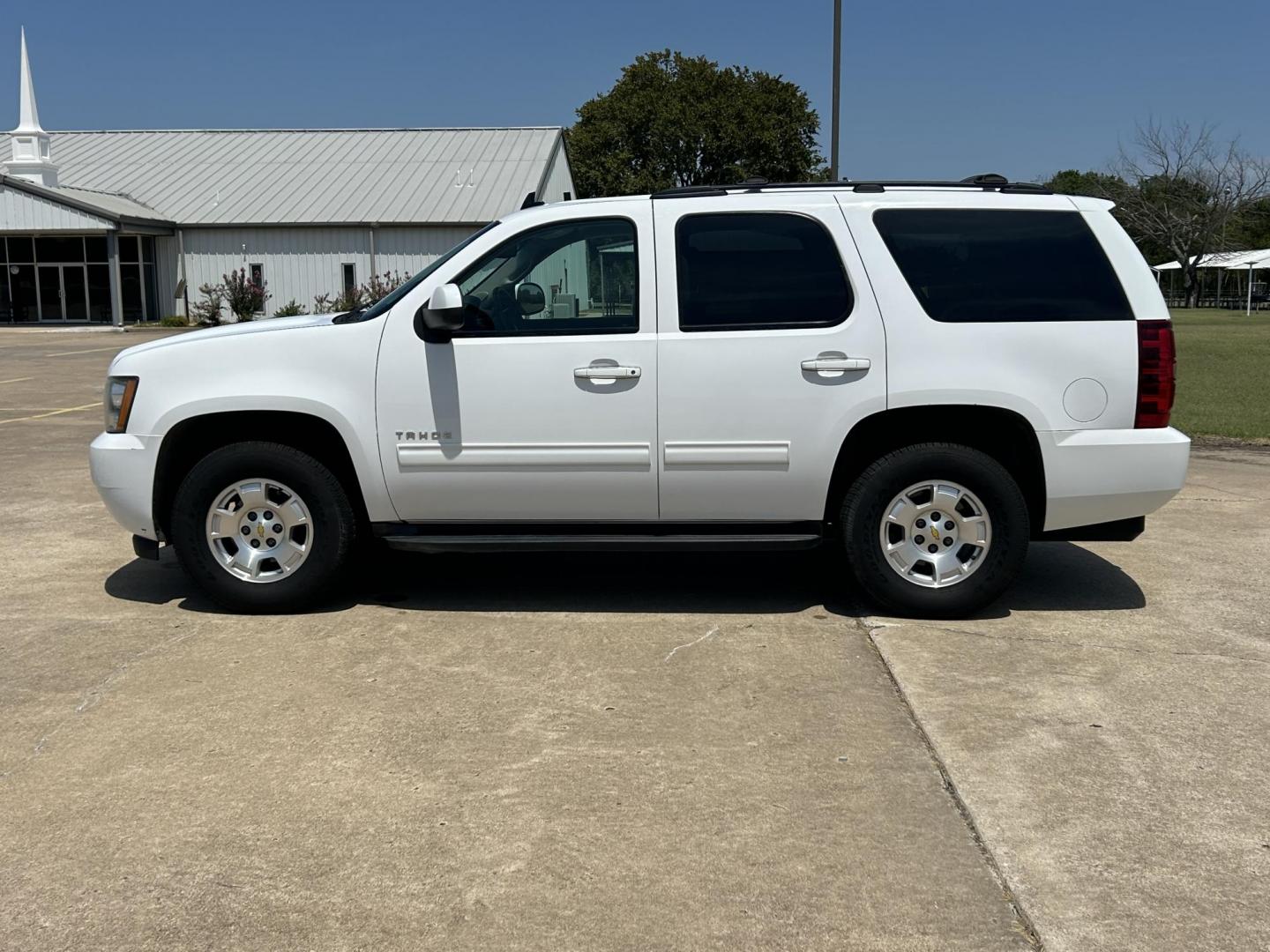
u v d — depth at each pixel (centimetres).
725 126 5638
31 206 3812
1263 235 7306
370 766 397
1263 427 1252
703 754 407
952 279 534
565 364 536
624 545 549
